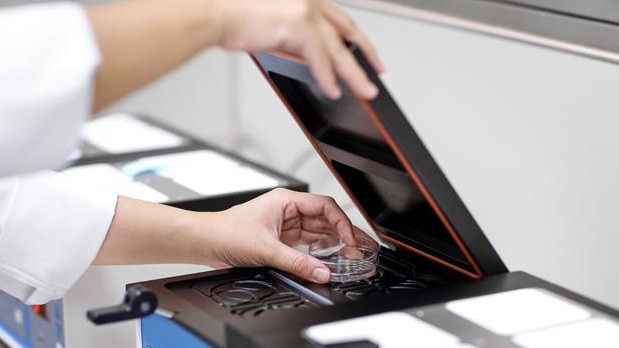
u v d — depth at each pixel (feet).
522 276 2.84
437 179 2.69
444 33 4.40
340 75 2.44
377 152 2.91
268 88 5.49
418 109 4.62
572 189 3.87
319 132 3.13
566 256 3.92
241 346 2.39
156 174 4.28
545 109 3.95
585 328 2.40
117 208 3.45
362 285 2.96
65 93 2.21
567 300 2.61
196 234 3.31
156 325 2.75
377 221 3.30
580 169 3.83
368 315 2.50
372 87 2.43
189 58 2.41
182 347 2.61
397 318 2.47
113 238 3.43
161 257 3.42
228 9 2.39
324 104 2.89
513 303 2.58
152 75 2.38
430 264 3.12
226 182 4.12
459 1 4.31
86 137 5.07
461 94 4.35
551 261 4.00
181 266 3.78
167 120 6.24
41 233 3.45
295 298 2.85
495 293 2.67
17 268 3.48
